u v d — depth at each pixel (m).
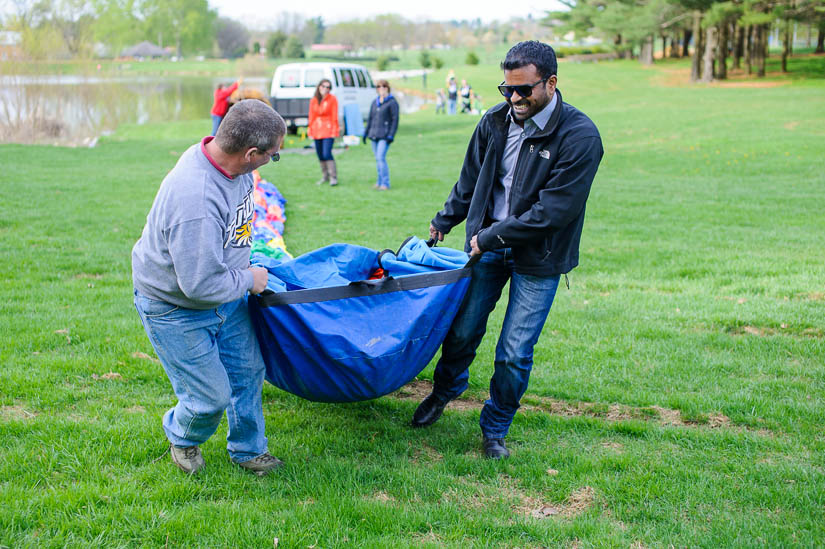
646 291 6.89
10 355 4.69
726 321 5.82
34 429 3.70
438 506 3.20
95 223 9.07
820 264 7.67
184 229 2.74
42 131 21.98
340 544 2.87
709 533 2.99
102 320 5.50
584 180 3.25
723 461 3.63
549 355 5.15
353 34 164.62
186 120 29.52
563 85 44.62
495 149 3.51
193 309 2.98
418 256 3.75
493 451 3.67
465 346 3.84
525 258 3.45
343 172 14.62
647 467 3.56
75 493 3.08
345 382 3.45
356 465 3.54
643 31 49.00
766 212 11.01
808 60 54.47
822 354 5.12
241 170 2.87
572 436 3.96
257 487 3.31
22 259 7.22
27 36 21.36
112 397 4.20
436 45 169.38
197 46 119.38
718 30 45.72
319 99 12.27
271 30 164.38
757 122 22.59
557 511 3.22
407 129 25.39
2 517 2.88
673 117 25.22
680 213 10.99
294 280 3.49
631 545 2.92
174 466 3.39
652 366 4.95
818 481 3.41
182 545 2.83
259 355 3.36
